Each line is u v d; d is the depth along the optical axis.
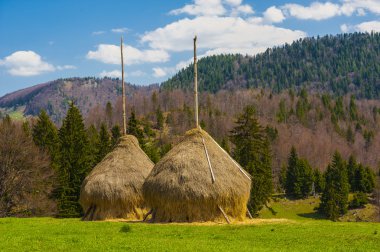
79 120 81.06
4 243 23.66
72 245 22.73
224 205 32.09
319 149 194.38
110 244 22.59
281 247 21.78
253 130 80.12
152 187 32.94
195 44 36.88
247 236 25.05
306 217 105.12
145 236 25.77
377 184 113.50
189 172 32.31
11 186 65.00
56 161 74.38
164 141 174.12
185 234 26.14
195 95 36.56
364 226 28.83
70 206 70.81
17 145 65.94
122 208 38.34
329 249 21.14
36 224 34.16
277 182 144.75
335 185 107.06
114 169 39.25
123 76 44.09
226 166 33.28
